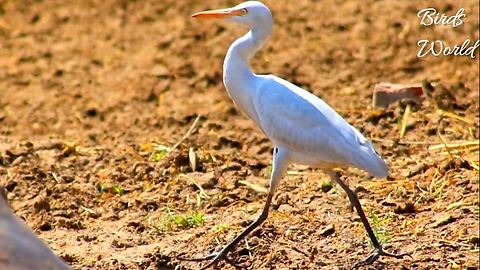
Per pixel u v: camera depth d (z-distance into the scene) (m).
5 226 6.64
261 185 13.01
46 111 16.75
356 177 13.18
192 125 15.77
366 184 12.85
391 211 11.98
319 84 17.41
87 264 10.41
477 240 10.92
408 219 11.73
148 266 10.34
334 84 17.39
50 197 12.58
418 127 15.06
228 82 10.64
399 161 13.85
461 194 12.39
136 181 13.25
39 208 12.16
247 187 12.93
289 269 10.22
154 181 13.20
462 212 11.79
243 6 10.60
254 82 10.52
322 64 18.11
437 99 15.80
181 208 12.37
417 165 13.46
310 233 11.20
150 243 11.16
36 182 12.97
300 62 18.19
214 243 10.92
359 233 11.17
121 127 15.99
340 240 10.98
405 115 15.25
